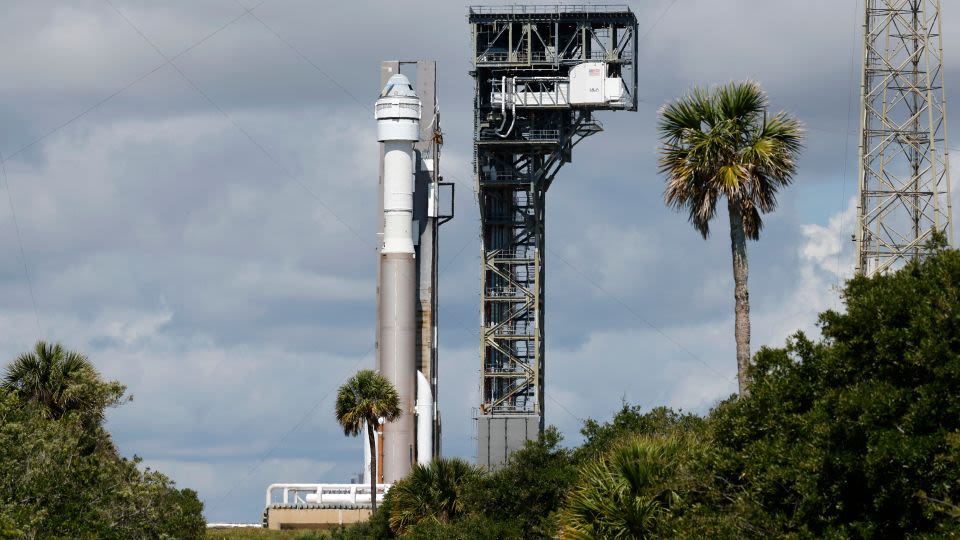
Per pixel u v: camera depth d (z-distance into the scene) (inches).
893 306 2496.3
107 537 3592.5
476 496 4714.6
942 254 2578.7
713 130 3412.9
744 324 3385.8
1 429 3550.7
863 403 2367.1
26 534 3250.5
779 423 2645.2
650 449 2881.4
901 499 2345.0
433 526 4741.6
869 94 6136.8
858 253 6043.3
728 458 2694.4
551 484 4493.1
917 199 6067.9
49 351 4522.6
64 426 3863.2
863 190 6092.5
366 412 6614.2
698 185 3437.5
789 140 3440.0
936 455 2266.2
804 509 2465.6
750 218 3427.7
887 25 6141.7
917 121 6087.6
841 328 2568.9
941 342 2369.6
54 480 3540.8
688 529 2600.9
